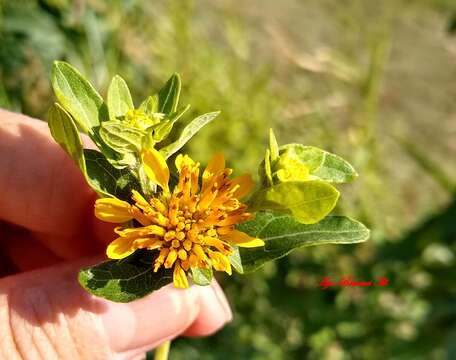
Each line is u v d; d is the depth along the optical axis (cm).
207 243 6
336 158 7
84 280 6
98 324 9
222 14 30
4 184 10
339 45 34
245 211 7
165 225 6
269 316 19
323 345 18
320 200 6
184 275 6
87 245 11
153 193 7
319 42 34
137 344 9
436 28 39
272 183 6
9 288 9
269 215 7
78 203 10
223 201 7
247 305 18
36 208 10
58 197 10
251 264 7
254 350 18
